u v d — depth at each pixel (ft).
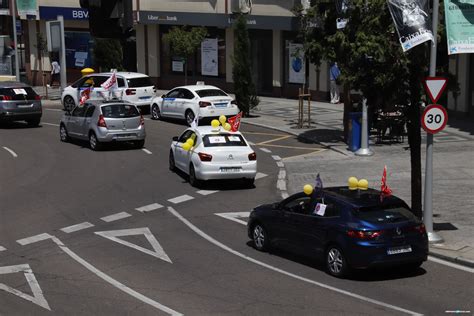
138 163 111.14
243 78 155.02
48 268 61.72
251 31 186.09
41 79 229.25
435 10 64.28
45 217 80.59
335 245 57.52
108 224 77.56
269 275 58.85
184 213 82.28
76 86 165.99
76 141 132.26
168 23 193.26
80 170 106.42
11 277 59.21
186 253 66.28
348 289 54.70
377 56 64.59
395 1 61.52
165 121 152.56
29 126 151.53
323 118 150.71
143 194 91.50
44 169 107.45
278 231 63.98
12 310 50.85
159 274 59.57
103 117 119.44
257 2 174.70
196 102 141.90
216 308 50.60
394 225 55.67
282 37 179.42
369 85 67.87
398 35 61.93
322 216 59.11
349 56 70.79
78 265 62.54
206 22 186.09
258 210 67.15
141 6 197.26
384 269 59.93
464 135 125.29
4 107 145.07
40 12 219.00
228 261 63.46
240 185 96.78
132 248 68.18
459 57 143.13
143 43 207.51
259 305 51.16
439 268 60.49
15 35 200.44
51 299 53.26
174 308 50.75
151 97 160.15
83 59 223.30
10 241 71.05
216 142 93.97
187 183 97.55
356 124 114.62
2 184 97.86
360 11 68.69
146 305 51.49
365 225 55.52
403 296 52.90
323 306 50.70
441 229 71.46
